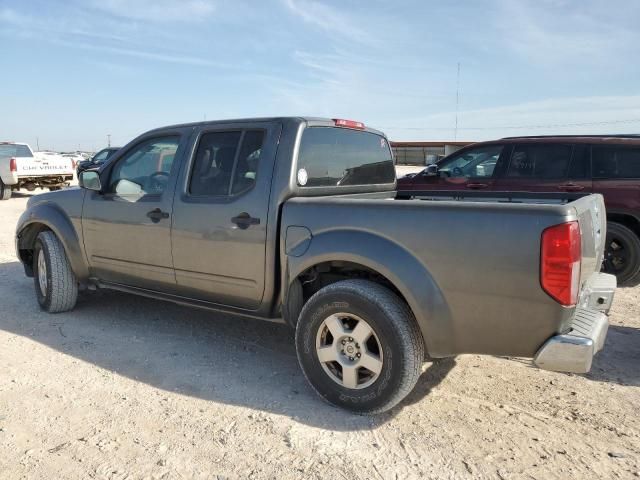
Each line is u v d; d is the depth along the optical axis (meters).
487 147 7.58
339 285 3.41
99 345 4.59
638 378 4.01
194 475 2.79
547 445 3.09
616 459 2.95
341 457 2.95
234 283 4.04
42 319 5.28
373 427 3.28
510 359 4.32
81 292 6.27
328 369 3.51
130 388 3.77
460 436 3.18
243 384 3.86
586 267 3.25
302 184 3.89
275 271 3.82
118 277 4.93
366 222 3.36
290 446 3.05
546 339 2.94
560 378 3.99
